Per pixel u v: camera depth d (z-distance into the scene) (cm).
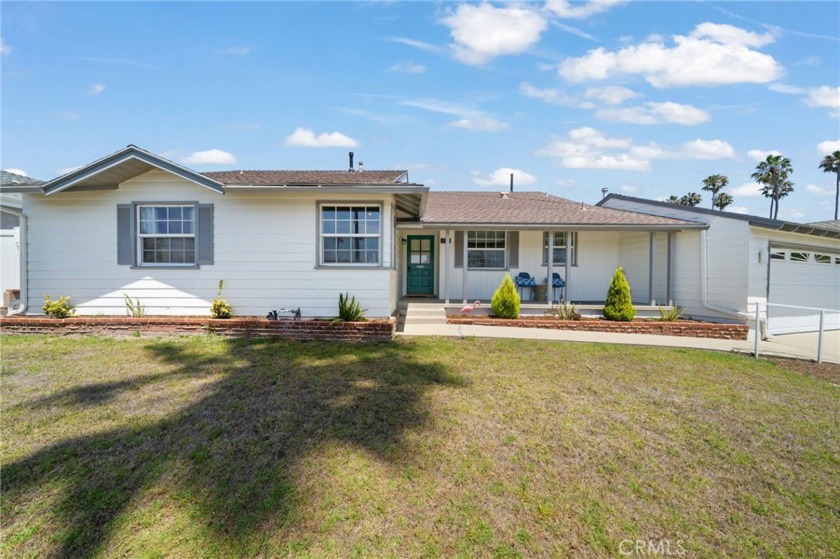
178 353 693
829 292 1201
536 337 872
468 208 1359
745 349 832
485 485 323
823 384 604
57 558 246
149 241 920
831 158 4066
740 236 1045
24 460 350
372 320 853
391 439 392
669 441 405
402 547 257
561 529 276
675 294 1241
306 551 251
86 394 500
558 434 412
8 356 669
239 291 913
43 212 912
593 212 1306
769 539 273
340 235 909
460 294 1328
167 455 360
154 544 257
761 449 393
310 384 541
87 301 916
